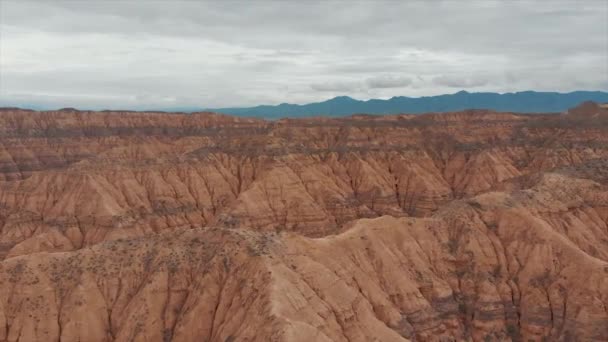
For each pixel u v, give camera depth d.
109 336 81.62
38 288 83.38
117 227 142.12
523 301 95.00
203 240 88.62
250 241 85.06
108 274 86.00
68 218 146.88
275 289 74.81
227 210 154.00
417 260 98.75
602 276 90.44
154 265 86.38
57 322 81.19
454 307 95.31
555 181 117.25
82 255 88.50
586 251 103.75
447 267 101.00
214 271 82.81
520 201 109.25
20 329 79.88
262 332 69.94
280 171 167.62
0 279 83.75
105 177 160.12
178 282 84.06
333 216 164.25
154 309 81.88
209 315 79.81
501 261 100.25
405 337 85.25
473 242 102.69
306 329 70.00
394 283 92.38
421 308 91.25
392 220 103.62
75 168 164.38
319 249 89.88
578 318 88.44
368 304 84.50
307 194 164.62
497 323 93.44
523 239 101.50
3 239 147.38
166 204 159.25
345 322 78.88
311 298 78.25
